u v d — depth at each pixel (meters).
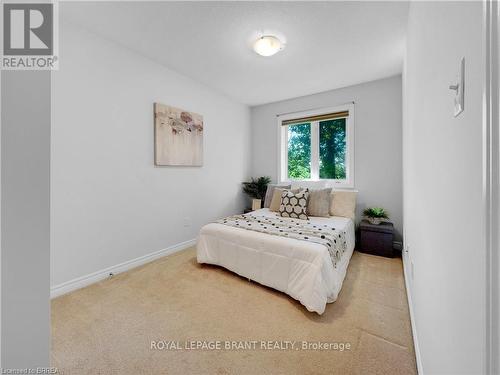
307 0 1.69
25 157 0.48
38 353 0.51
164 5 1.75
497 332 0.37
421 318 1.17
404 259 2.37
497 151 0.37
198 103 3.20
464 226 0.55
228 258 2.26
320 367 1.20
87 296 1.89
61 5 1.74
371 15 1.84
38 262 0.51
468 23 0.52
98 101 2.13
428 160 1.02
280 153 3.97
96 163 2.13
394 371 1.17
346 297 1.88
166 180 2.81
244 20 1.91
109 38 2.18
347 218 2.84
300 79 3.08
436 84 0.87
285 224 2.49
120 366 1.22
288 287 1.82
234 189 3.95
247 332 1.47
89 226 2.10
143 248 2.57
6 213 0.46
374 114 3.14
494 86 0.37
